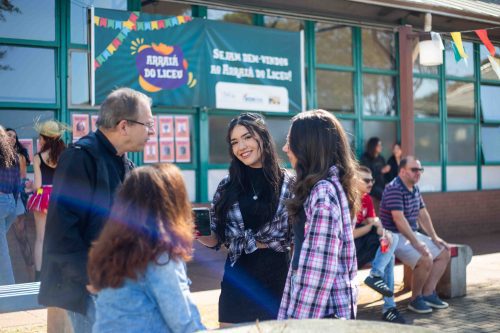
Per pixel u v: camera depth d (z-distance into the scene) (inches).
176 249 94.8
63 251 118.2
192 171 365.7
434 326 226.1
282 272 149.9
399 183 251.6
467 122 504.1
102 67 325.1
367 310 249.1
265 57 379.9
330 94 422.9
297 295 110.7
